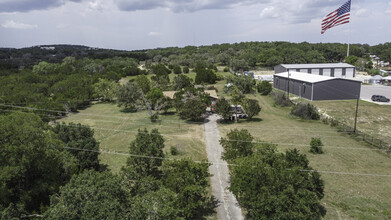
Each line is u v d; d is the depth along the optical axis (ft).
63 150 90.38
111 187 57.31
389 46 617.62
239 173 71.05
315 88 200.03
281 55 468.34
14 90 218.79
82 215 52.95
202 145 126.62
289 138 129.70
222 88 277.23
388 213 71.46
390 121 148.87
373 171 93.91
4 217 58.59
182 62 476.13
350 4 239.09
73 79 267.18
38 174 79.10
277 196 59.52
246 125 155.74
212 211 76.18
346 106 181.27
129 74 387.75
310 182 66.39
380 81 271.49
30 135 72.08
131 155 89.92
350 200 77.77
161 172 97.96
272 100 220.02
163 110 198.49
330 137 129.90
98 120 177.27
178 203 69.05
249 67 433.48
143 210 54.80
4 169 66.85
